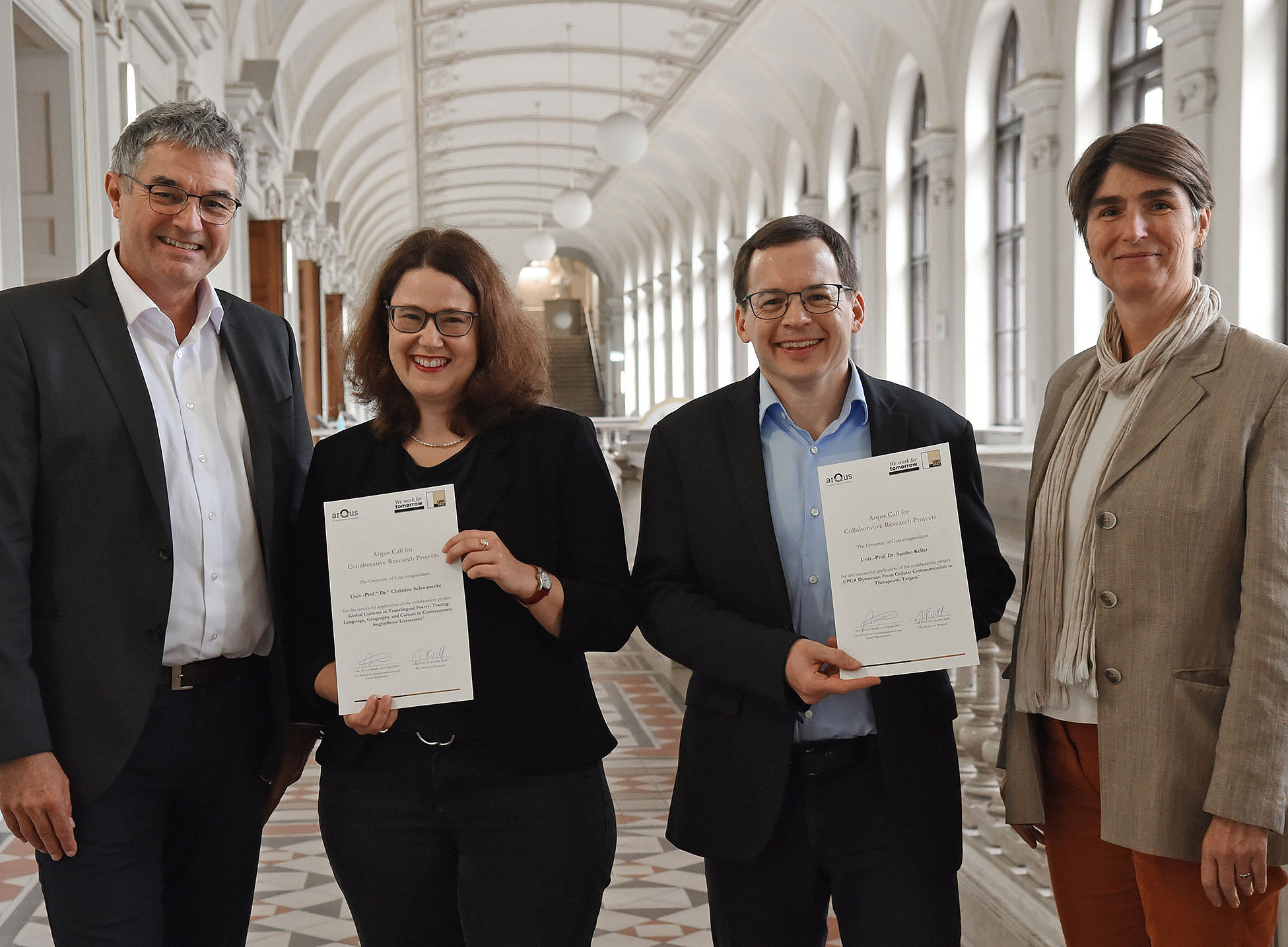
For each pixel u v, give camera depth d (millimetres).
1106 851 2223
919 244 16406
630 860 4469
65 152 6434
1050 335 11883
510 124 23750
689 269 28703
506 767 2199
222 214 2242
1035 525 2248
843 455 2295
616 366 37281
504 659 2219
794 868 2299
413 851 2230
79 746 2098
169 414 2273
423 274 2211
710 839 2281
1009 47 13578
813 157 19516
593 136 24484
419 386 2230
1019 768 2266
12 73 5328
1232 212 9164
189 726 2277
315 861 4461
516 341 2297
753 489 2273
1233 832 1883
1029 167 12141
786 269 2184
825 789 2264
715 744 2309
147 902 2244
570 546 2320
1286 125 9031
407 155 25219
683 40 17969
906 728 2209
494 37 18125
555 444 2340
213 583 2285
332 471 2338
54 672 2105
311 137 18953
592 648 2238
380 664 2123
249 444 2387
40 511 2129
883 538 2096
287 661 2336
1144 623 2006
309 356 16188
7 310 2154
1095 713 2148
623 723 6543
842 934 2309
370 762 2236
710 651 2180
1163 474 1998
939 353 14602
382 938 2256
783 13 16547
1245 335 2018
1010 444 12883
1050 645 2193
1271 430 1916
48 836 2035
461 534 2127
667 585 2340
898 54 15938
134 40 7488
